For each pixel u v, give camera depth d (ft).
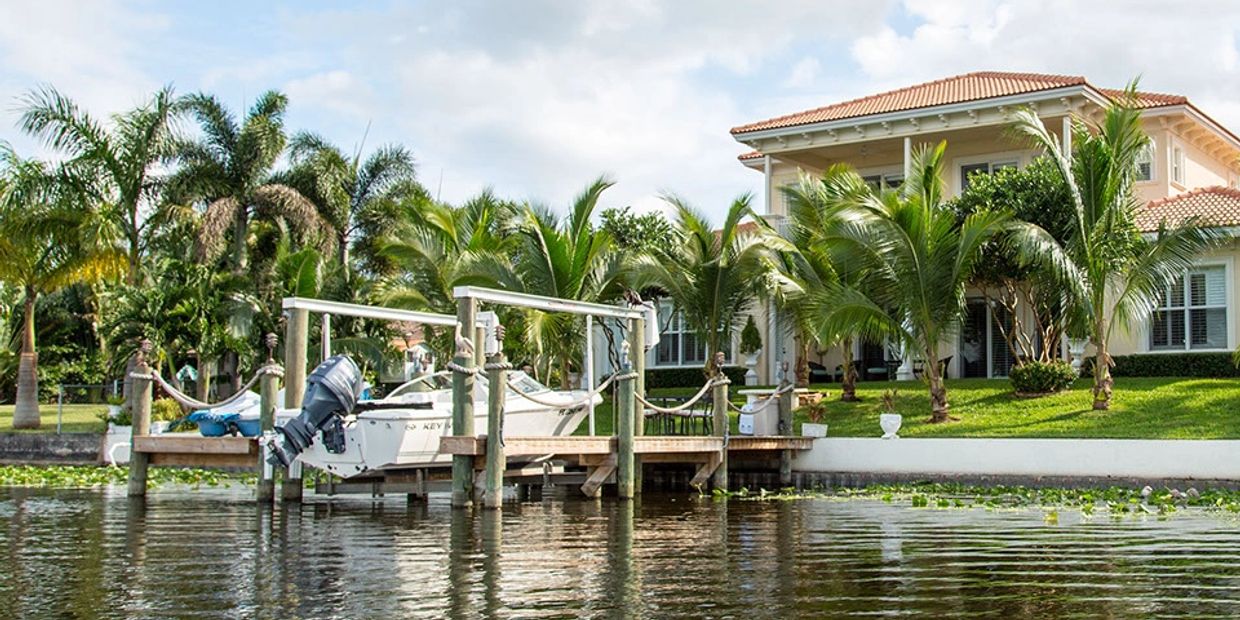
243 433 66.33
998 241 92.63
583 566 36.19
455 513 54.60
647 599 29.94
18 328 159.84
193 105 116.37
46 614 27.99
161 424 93.76
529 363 99.14
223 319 103.30
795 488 74.49
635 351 66.69
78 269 107.96
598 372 114.32
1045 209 93.30
